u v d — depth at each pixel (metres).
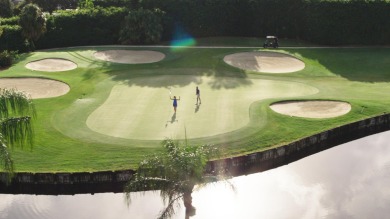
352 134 50.09
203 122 48.94
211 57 76.50
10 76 65.38
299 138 45.88
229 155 41.94
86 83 63.44
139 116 50.81
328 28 86.06
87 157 41.41
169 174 30.91
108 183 38.88
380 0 84.88
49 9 117.44
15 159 40.78
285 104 55.28
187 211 32.62
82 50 81.31
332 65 73.81
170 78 66.25
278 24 90.88
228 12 91.56
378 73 70.12
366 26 85.75
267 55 78.12
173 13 90.06
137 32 84.81
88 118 50.19
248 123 48.72
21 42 80.25
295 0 88.38
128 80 65.06
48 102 55.41
